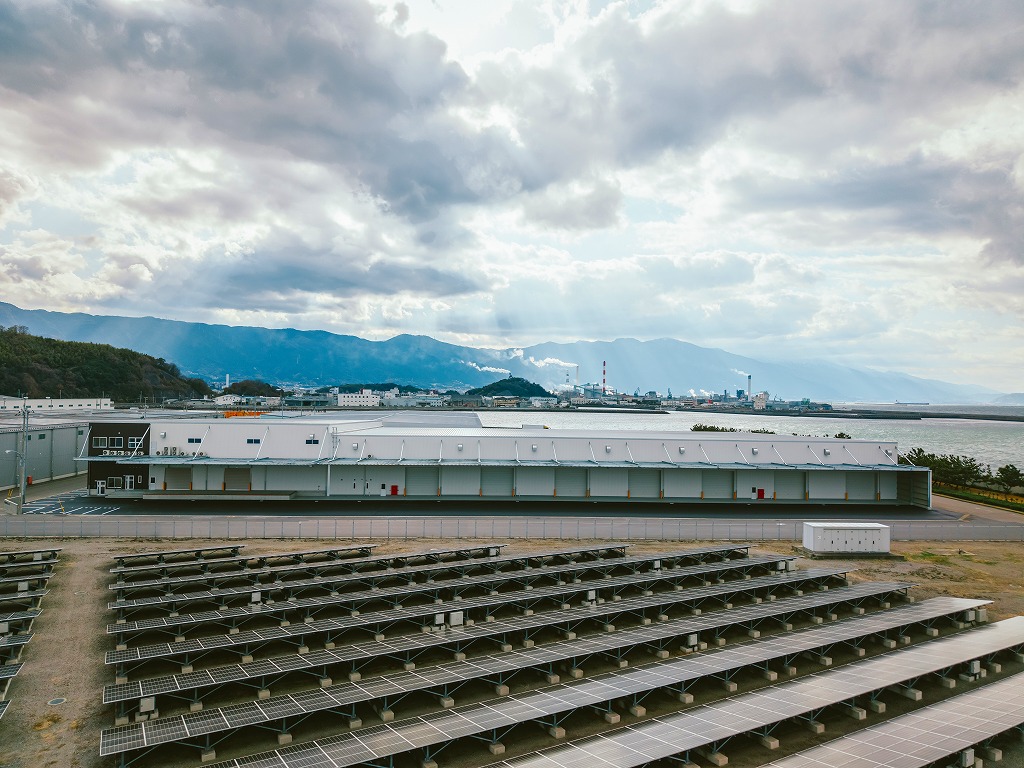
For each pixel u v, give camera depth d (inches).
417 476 3117.6
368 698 1051.3
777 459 3243.1
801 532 2439.7
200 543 2188.7
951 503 3353.8
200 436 3115.2
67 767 925.2
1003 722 1032.2
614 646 1291.8
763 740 1048.2
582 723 1100.5
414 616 1437.0
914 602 1717.5
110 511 2696.9
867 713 1162.0
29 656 1277.1
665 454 3218.5
